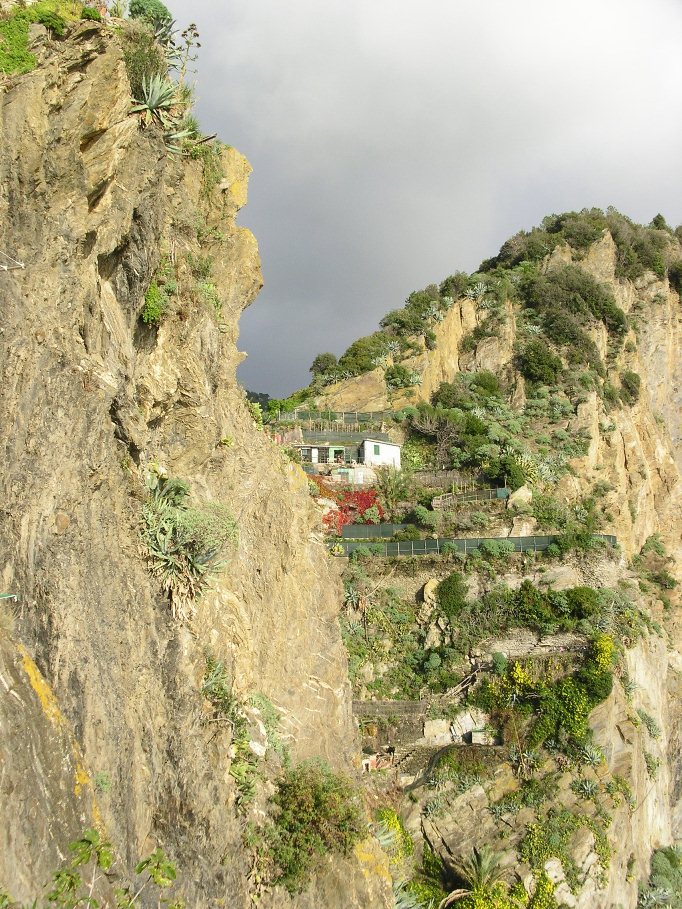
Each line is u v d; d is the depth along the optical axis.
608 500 57.94
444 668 39.94
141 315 19.62
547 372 64.62
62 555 14.36
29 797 11.79
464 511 47.59
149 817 15.47
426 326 66.81
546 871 31.80
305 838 21.36
